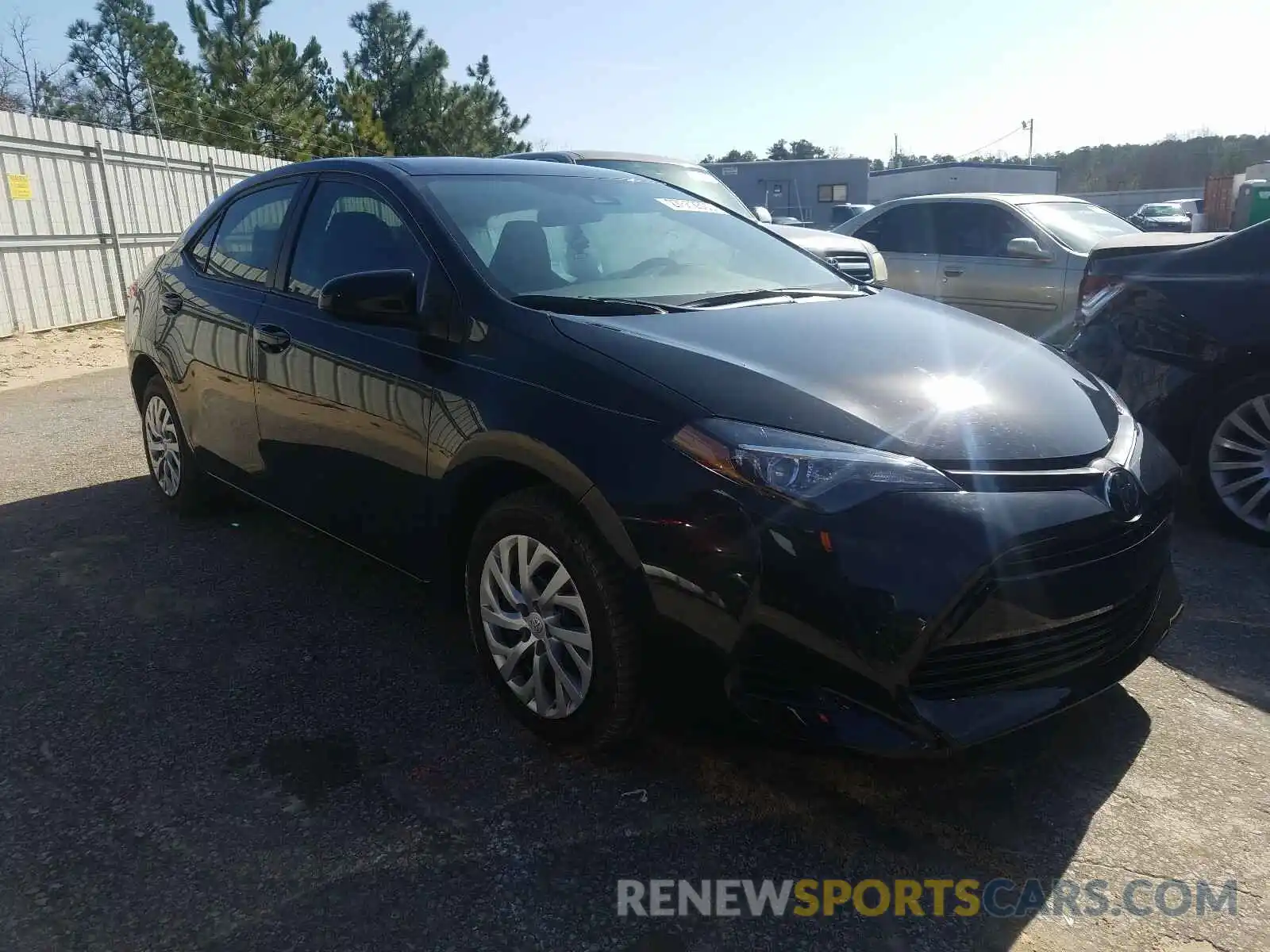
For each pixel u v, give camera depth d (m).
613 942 2.11
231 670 3.27
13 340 10.56
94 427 6.85
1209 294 4.29
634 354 2.61
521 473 2.76
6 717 2.97
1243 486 4.29
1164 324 4.41
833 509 2.25
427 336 3.02
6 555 4.31
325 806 2.54
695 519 2.33
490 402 2.75
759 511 2.28
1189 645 3.41
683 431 2.38
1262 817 2.50
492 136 33.59
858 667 2.25
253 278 3.94
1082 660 2.55
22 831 2.45
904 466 2.32
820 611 2.25
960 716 2.31
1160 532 2.69
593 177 4.00
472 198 3.42
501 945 2.09
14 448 6.25
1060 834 2.45
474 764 2.73
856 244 7.83
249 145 25.81
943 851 2.39
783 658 2.31
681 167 8.89
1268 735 2.87
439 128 32.12
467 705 3.05
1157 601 2.81
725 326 2.91
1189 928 2.14
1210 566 4.09
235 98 26.38
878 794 2.61
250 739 2.86
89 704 3.05
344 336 3.30
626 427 2.46
